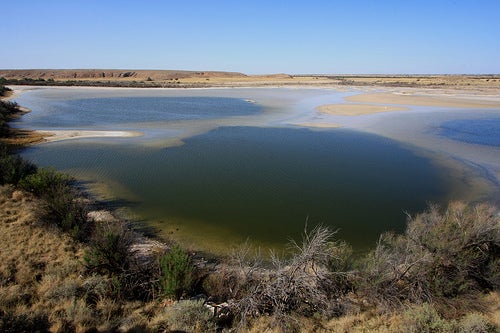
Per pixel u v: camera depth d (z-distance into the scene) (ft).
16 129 111.14
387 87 330.34
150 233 45.62
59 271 32.99
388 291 30.32
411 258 32.14
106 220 47.11
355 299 30.94
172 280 29.58
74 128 117.50
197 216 51.19
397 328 26.94
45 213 43.65
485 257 32.65
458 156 86.84
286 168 75.56
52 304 28.40
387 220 51.55
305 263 30.30
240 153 87.25
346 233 47.50
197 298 29.99
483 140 104.27
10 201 48.75
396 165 78.95
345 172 73.61
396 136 108.78
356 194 61.46
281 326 26.61
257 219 50.72
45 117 141.49
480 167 77.92
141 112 159.84
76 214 43.52
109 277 32.65
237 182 66.18
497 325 27.86
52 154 83.10
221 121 135.33
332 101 204.74
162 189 61.57
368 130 117.70
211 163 78.13
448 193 62.44
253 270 32.53
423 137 107.65
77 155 82.53
